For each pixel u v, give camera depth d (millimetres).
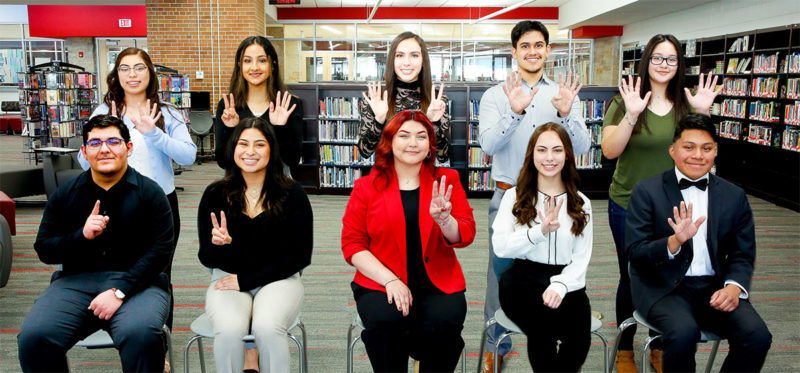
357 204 2168
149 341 1986
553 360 2086
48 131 9641
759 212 6730
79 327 2031
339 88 7617
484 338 2256
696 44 10273
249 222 2266
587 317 2111
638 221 2248
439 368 1986
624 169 2605
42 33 14289
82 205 2207
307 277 4227
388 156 2129
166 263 2240
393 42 2580
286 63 15172
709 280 2199
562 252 2232
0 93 16328
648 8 10914
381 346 1961
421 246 2119
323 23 14789
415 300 2107
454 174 2223
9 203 4348
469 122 7426
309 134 7840
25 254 4793
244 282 2203
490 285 2613
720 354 2895
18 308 3529
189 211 6527
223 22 10594
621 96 2641
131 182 2213
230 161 2305
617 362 2619
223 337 2016
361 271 2115
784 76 7387
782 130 7438
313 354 2912
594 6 12305
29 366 1942
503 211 2350
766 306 3635
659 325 2064
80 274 2197
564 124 2516
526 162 2305
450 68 14961
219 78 10711
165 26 10609
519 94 2402
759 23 8344
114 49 15305
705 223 2199
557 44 15367
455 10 14828
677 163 2230
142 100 2686
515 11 15023
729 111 8773
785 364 2777
